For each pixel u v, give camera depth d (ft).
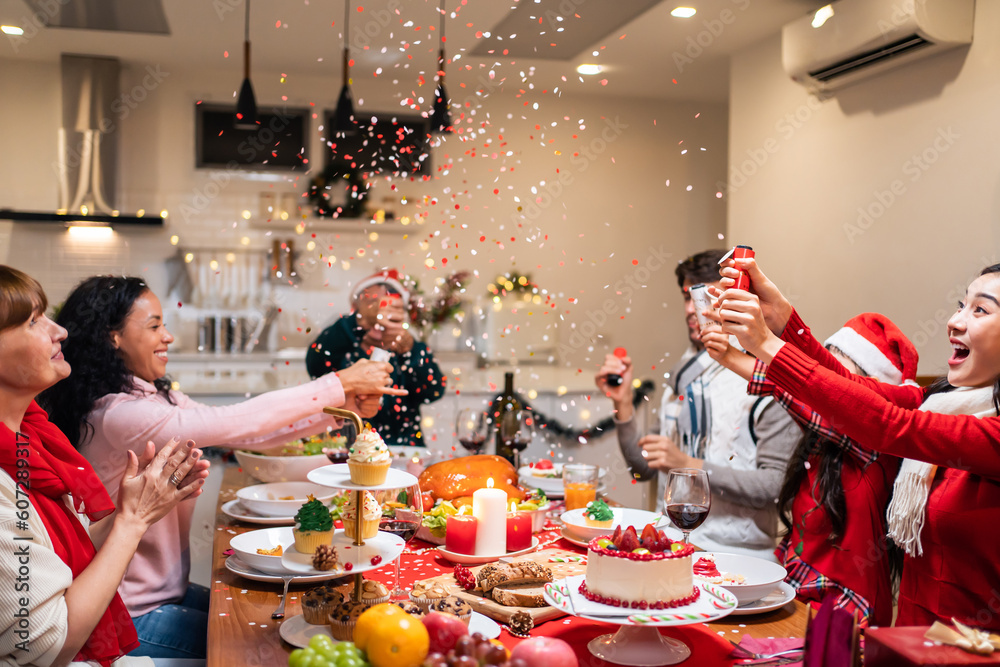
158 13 14.07
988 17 10.21
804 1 12.91
